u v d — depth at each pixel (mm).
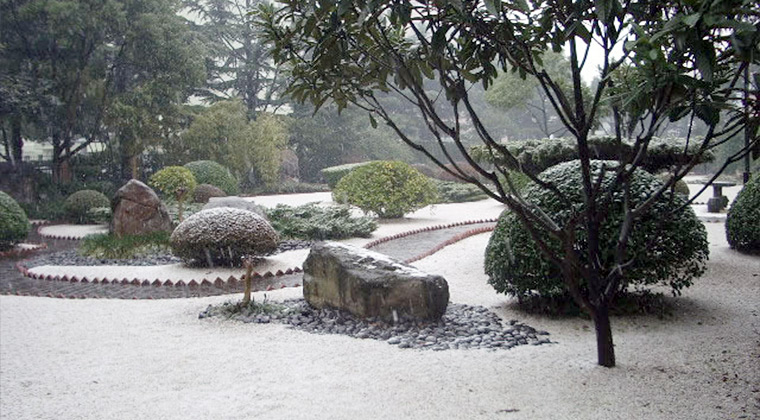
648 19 3400
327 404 4004
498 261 6320
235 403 4086
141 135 25109
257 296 7918
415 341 5504
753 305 6555
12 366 5094
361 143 38812
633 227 5777
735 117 3627
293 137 37562
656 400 3900
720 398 3928
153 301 7684
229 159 28812
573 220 4004
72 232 17078
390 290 6020
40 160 26859
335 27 3531
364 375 4578
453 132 3729
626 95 3271
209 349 5426
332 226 13594
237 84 37656
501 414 3750
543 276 5996
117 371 4898
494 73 4070
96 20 22422
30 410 4102
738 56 3006
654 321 6023
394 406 3934
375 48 4113
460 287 8008
